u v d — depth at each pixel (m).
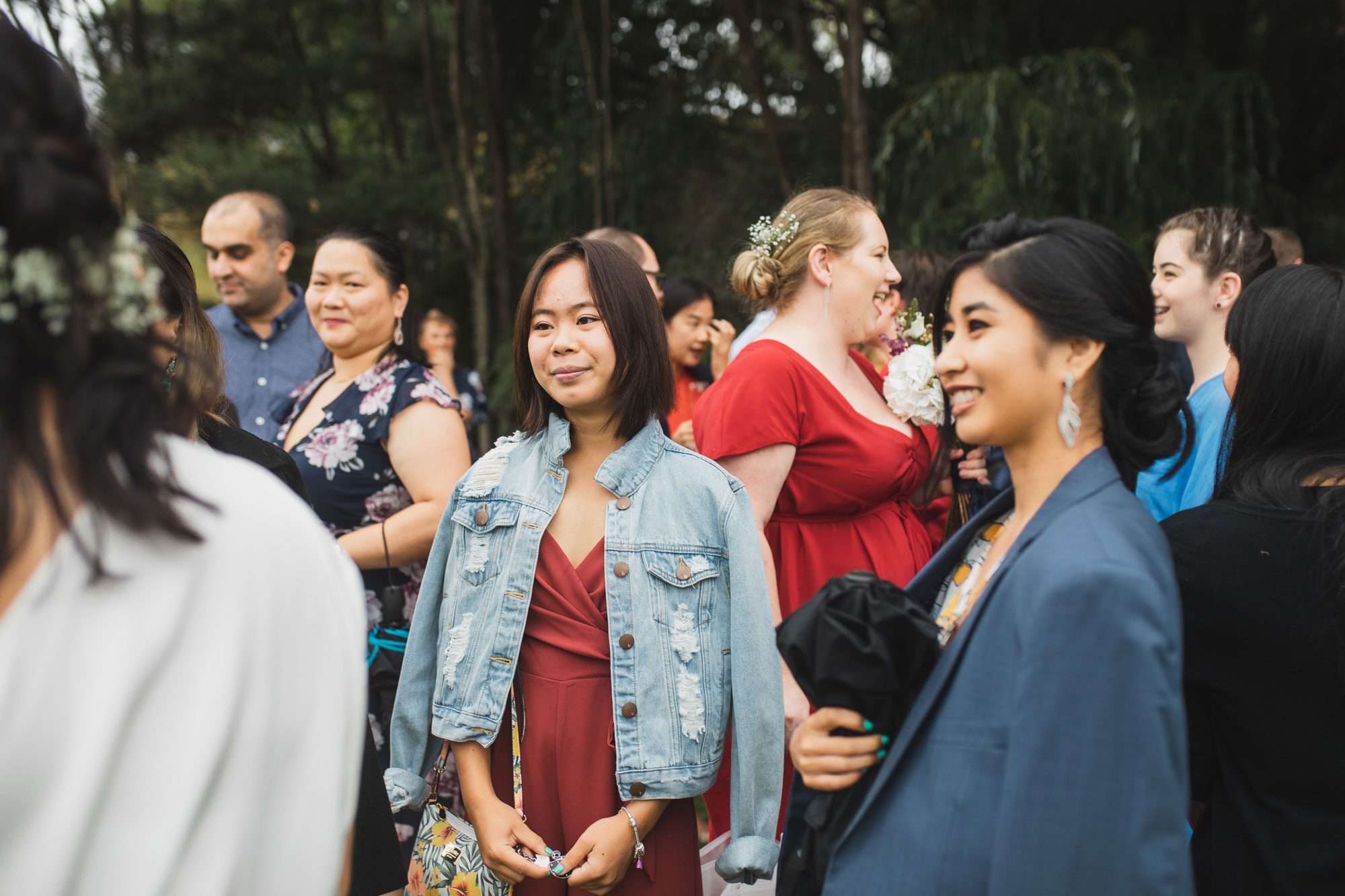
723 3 8.32
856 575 1.28
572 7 9.27
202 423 1.75
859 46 7.09
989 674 1.15
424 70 9.66
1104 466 1.20
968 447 1.82
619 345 1.85
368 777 1.68
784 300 2.43
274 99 10.66
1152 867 1.01
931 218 6.66
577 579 1.83
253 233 3.43
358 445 2.47
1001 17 7.25
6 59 0.72
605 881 1.68
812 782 1.28
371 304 2.58
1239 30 7.43
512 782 1.83
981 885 1.11
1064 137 6.24
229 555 0.79
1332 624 1.28
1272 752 1.31
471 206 9.40
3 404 0.72
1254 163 6.58
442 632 1.90
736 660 1.79
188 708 0.76
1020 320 1.18
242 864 0.80
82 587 0.73
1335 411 1.41
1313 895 1.27
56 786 0.70
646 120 8.96
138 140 10.08
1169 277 2.67
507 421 9.04
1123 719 1.03
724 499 1.85
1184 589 1.35
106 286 0.74
